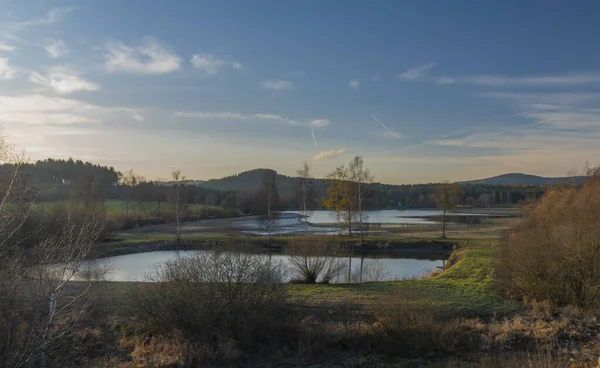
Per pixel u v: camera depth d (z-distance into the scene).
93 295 13.35
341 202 46.22
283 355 12.24
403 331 12.82
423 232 53.56
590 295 15.38
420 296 15.74
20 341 8.21
